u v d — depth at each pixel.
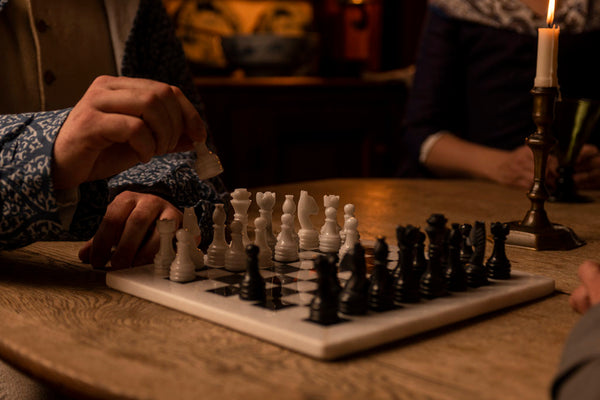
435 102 2.40
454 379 0.56
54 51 1.32
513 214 1.45
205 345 0.64
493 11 2.29
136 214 0.96
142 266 0.93
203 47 3.83
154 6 1.43
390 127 3.62
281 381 0.55
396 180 2.01
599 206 1.58
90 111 0.90
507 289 0.80
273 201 1.10
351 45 4.11
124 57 1.37
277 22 4.02
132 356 0.61
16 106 1.31
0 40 1.28
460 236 0.81
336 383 0.55
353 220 1.04
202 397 0.52
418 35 4.26
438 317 0.70
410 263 0.76
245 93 3.25
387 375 0.57
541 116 1.12
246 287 0.76
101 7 1.41
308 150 3.45
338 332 0.63
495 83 2.33
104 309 0.77
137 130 0.89
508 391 0.53
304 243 1.11
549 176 1.75
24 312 0.75
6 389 0.97
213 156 1.10
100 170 0.97
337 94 3.45
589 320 0.53
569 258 1.06
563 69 2.26
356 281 0.70
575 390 0.47
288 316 0.69
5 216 0.91
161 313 0.75
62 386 0.57
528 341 0.66
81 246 1.13
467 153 2.15
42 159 0.90
